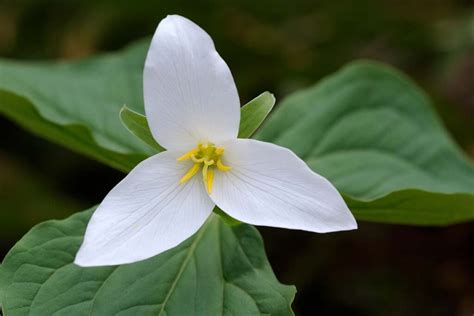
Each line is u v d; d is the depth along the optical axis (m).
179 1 0.91
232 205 0.57
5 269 0.58
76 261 0.55
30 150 0.86
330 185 0.56
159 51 0.56
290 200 0.56
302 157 0.68
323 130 0.69
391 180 0.68
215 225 0.61
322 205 0.56
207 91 0.57
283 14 0.94
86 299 0.58
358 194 0.67
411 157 0.69
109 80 0.72
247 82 0.90
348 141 0.69
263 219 0.56
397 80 0.71
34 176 0.84
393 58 0.92
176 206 0.57
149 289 0.59
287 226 0.56
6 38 0.92
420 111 0.70
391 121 0.70
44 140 0.85
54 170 0.84
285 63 0.91
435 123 0.70
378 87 0.70
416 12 0.94
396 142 0.69
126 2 0.90
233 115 0.57
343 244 0.81
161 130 0.57
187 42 0.56
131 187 0.57
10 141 0.86
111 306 0.58
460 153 0.69
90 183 0.84
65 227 0.60
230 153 0.58
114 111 0.71
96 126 0.70
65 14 0.92
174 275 0.60
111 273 0.59
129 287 0.59
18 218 0.80
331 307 0.80
